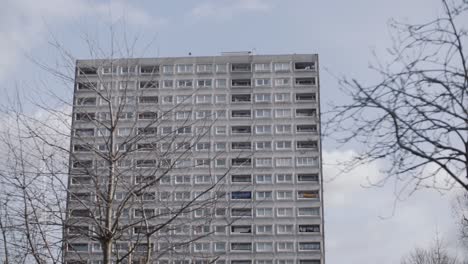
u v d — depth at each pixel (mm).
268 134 92312
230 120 91938
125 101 18547
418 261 62219
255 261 87375
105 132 19438
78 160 17547
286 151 92250
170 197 23156
